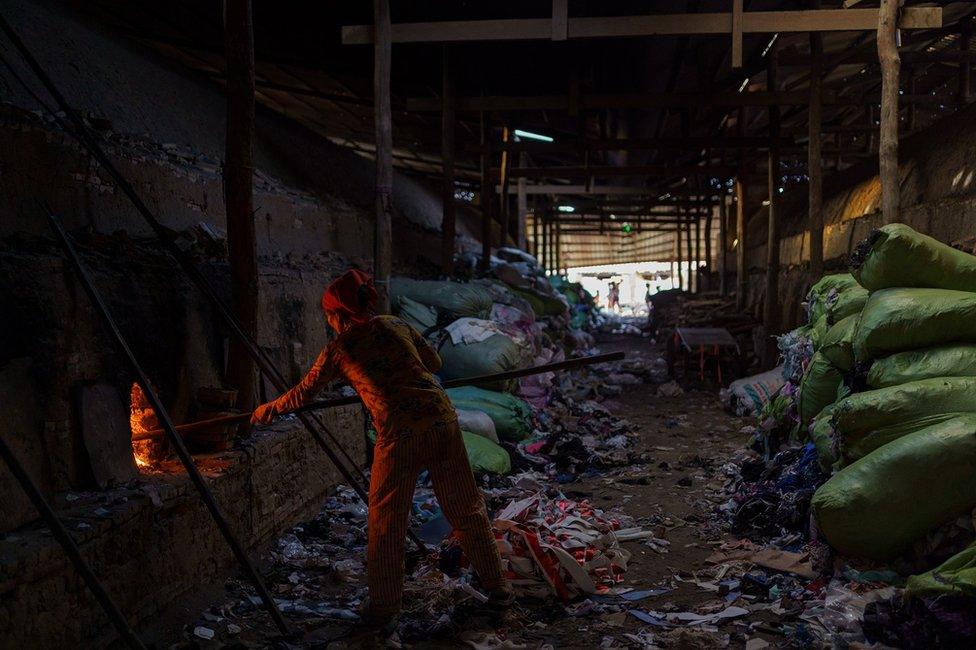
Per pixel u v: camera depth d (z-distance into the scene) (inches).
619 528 195.8
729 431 325.1
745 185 596.1
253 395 187.6
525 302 421.7
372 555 137.8
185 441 171.0
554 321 498.0
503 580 144.9
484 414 269.3
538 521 175.0
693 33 298.4
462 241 621.6
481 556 143.4
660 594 154.0
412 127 562.9
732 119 652.7
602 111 537.3
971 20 457.1
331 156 463.5
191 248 197.2
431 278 431.8
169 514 141.8
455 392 287.3
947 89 583.2
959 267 166.6
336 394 242.7
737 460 257.9
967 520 135.7
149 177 201.5
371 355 140.4
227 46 180.5
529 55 449.1
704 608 146.0
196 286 185.2
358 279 145.8
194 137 278.5
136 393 159.3
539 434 299.3
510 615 142.5
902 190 358.6
